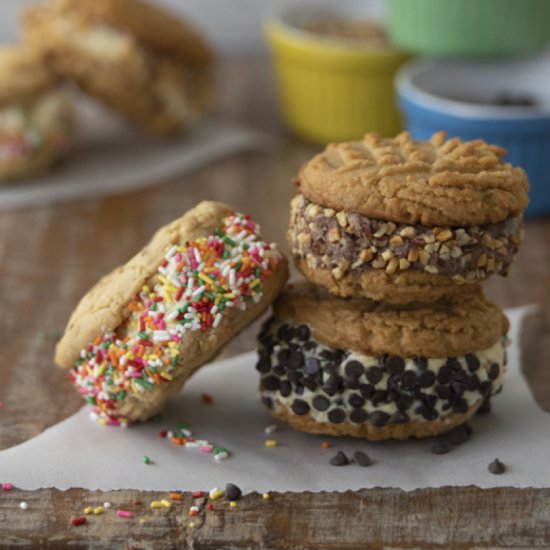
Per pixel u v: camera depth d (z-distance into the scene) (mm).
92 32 858
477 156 588
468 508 562
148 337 580
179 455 591
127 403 596
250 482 575
